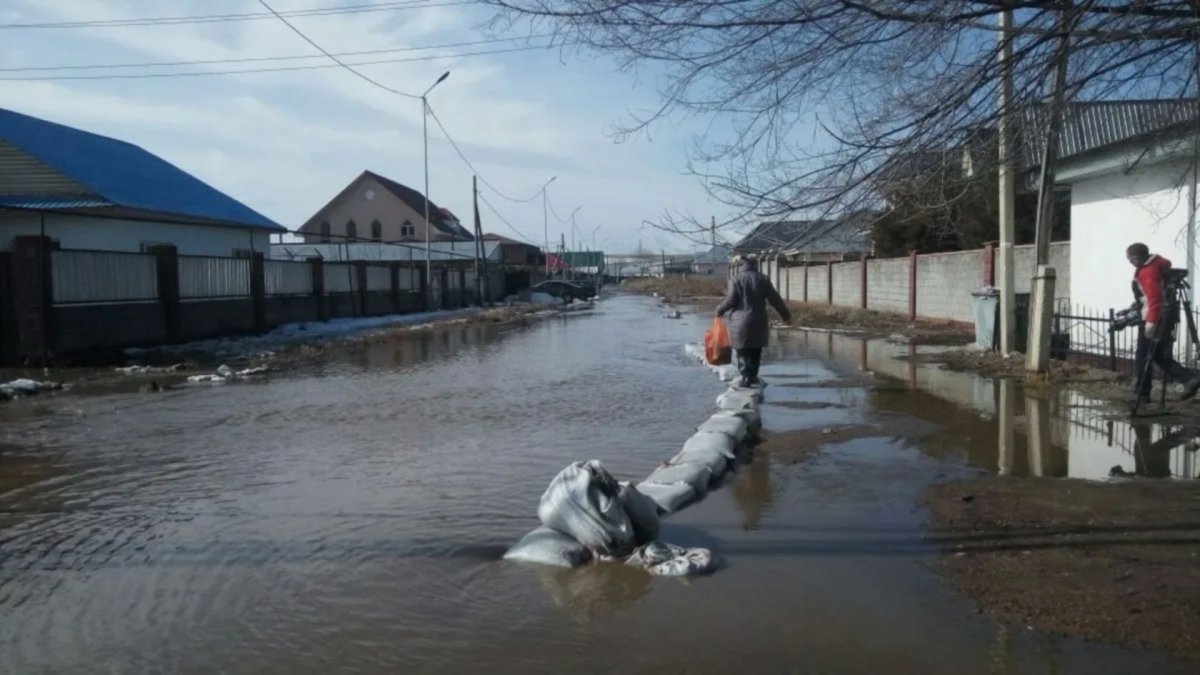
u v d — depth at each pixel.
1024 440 8.65
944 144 5.17
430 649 4.28
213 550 5.83
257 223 33.53
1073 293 14.63
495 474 7.78
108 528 6.39
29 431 10.43
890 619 4.49
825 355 17.59
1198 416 9.48
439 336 26.16
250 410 11.90
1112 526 5.80
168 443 9.57
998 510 6.25
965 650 4.13
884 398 11.55
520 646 4.29
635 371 15.75
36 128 29.00
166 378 15.98
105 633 4.54
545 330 28.45
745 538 5.84
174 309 22.20
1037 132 5.23
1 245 24.25
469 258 58.88
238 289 25.55
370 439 9.62
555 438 9.41
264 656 4.24
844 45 5.14
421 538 5.97
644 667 4.05
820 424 9.73
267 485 7.59
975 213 8.20
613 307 47.00
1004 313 15.09
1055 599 4.66
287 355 20.23
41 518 6.67
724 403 10.72
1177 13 4.74
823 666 4.02
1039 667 3.95
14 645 4.41
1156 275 9.61
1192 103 5.58
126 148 33.56
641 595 4.87
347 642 4.38
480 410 11.50
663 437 9.37
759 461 8.02
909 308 26.47
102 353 19.03
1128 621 4.36
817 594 4.84
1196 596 4.62
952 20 4.89
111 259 20.17
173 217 28.44
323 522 6.41
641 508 5.62
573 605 4.76
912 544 5.62
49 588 5.20
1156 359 9.77
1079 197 14.39
